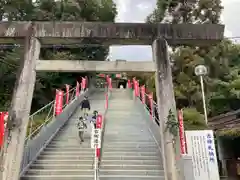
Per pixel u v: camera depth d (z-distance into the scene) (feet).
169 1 81.76
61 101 48.44
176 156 24.39
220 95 68.95
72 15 94.32
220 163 44.70
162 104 26.50
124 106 71.51
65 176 30.07
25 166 31.37
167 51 28.14
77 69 27.35
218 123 49.42
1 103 59.41
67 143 40.09
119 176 30.42
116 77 144.46
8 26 28.63
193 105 69.77
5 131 25.11
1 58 65.16
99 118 34.09
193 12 78.69
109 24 28.60
